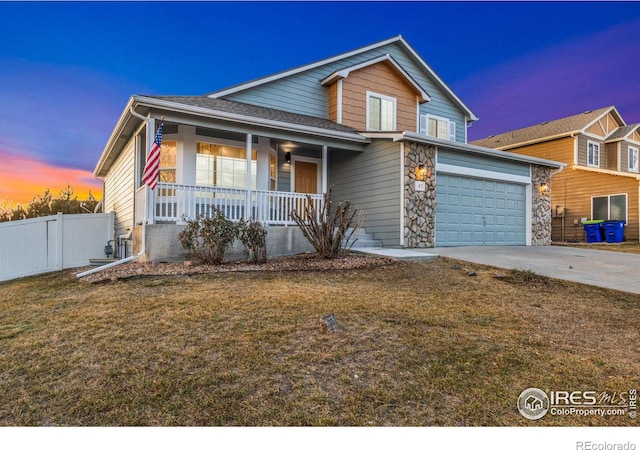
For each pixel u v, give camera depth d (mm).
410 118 13594
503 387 2619
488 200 11727
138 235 8055
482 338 3473
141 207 8227
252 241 7180
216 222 7008
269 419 2248
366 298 4707
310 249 9070
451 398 2479
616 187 17047
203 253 7035
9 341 3400
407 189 9797
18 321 4008
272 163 10891
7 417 2266
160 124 7562
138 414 2285
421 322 3844
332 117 12320
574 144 19562
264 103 11539
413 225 9844
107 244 11523
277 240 8656
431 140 9969
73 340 3371
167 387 2549
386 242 10148
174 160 9172
